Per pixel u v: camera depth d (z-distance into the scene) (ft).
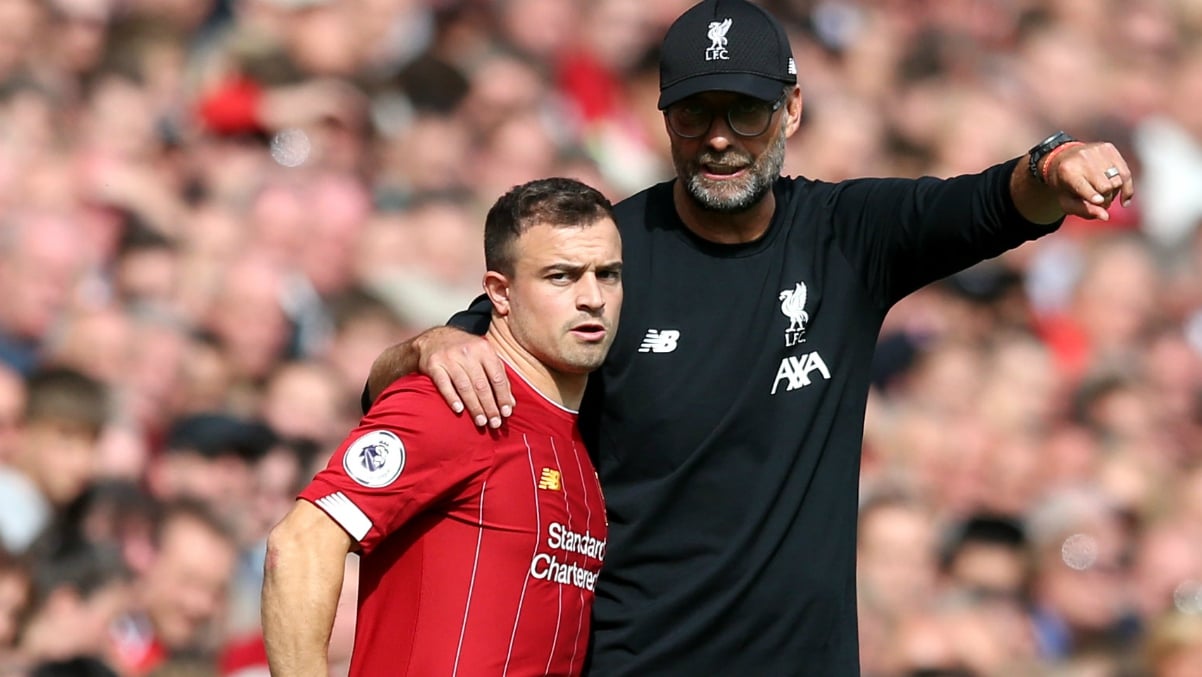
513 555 47.14
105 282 99.04
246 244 102.17
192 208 106.52
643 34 131.44
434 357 47.39
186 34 119.85
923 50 145.38
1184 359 126.62
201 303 98.07
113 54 116.57
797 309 50.29
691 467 49.93
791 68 49.88
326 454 89.45
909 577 93.20
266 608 45.52
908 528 93.81
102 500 81.20
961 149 135.64
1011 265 125.59
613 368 50.42
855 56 141.79
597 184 118.01
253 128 113.70
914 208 49.88
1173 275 136.87
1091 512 101.24
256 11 122.93
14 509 81.51
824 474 50.55
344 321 101.40
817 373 50.31
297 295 99.45
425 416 46.50
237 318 95.55
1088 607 96.84
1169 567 101.14
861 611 91.56
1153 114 155.22
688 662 50.39
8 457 83.71
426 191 111.55
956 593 95.20
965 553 96.58
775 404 50.03
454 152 115.85
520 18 128.06
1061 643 96.02
